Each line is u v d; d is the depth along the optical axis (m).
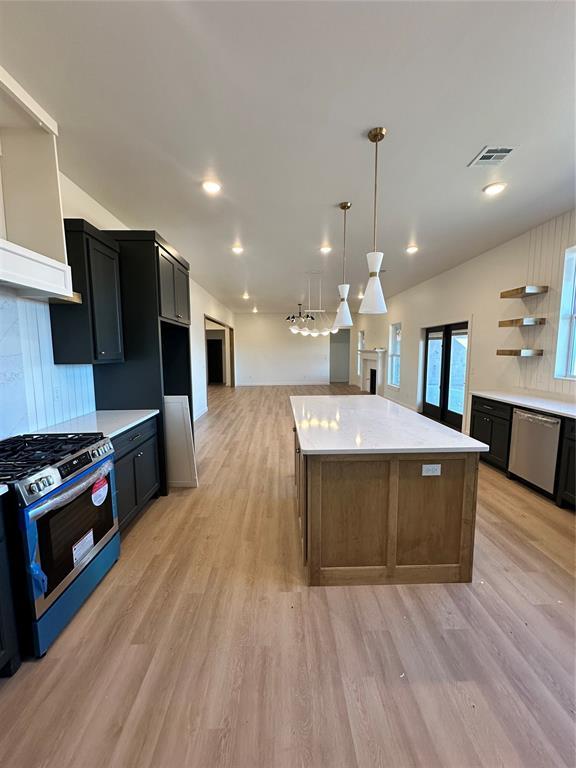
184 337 4.14
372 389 10.22
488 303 4.76
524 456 3.51
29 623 1.59
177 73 1.67
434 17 1.39
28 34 1.45
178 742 1.27
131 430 2.73
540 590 2.06
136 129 2.11
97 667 1.57
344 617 1.86
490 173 2.64
